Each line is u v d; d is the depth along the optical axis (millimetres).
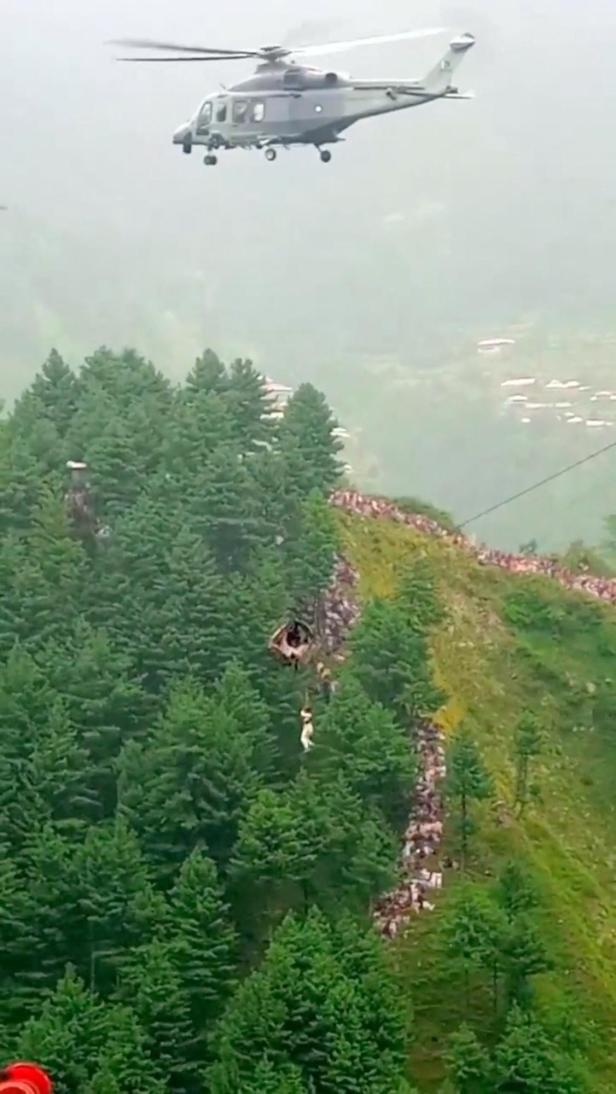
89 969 60312
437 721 77875
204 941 58156
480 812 72812
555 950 66750
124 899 60125
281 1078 52125
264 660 72312
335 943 57875
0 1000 59031
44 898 59781
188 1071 56438
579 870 73125
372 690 72875
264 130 54219
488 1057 57125
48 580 75750
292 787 66188
